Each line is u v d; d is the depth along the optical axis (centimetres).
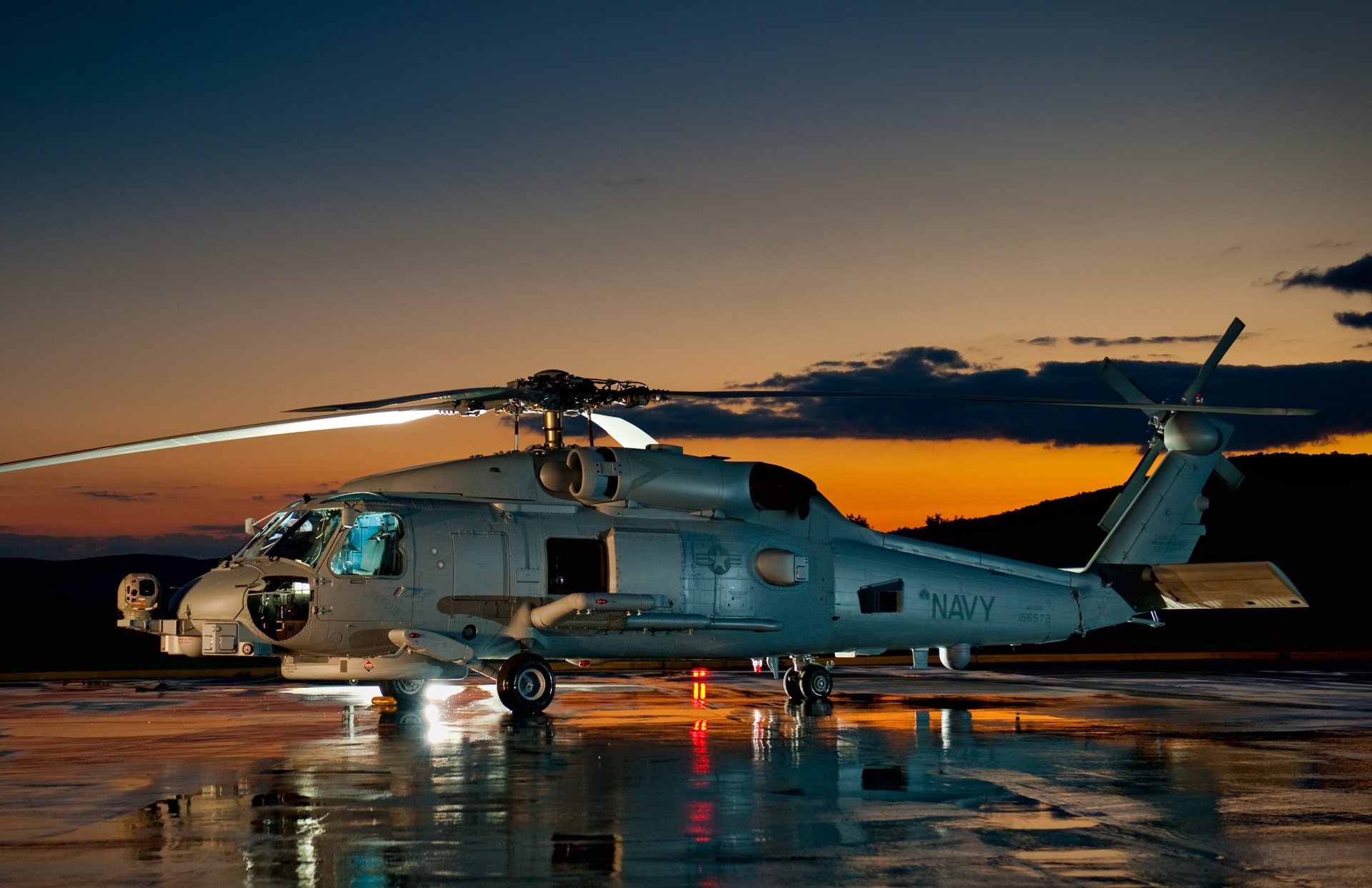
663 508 1778
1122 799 946
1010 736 1402
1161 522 2108
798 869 707
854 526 1950
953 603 1956
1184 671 2872
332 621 1570
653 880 683
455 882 681
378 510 1608
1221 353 2048
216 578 1595
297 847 769
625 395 1695
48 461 1475
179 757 1202
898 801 934
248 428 1509
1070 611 2056
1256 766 1135
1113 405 1839
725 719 1630
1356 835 808
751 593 1797
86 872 702
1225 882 680
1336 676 2588
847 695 2091
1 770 1111
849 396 1634
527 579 1664
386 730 1471
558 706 1856
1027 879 684
